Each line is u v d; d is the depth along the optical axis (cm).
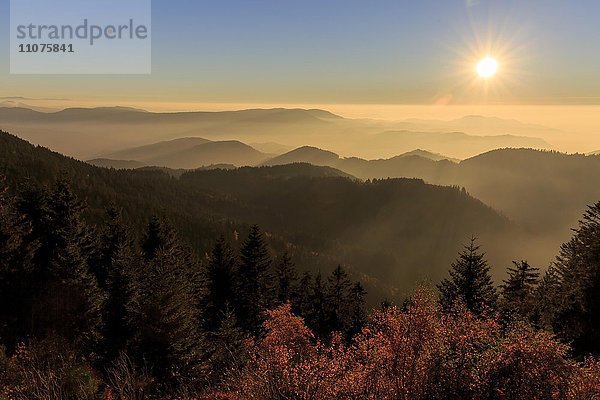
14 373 948
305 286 4938
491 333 888
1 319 1977
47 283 2402
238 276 4081
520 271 3406
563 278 2888
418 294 887
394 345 839
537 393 782
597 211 2723
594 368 858
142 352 1914
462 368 819
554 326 2139
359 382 813
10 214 2509
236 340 2331
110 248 3566
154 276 2539
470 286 2852
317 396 782
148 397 1033
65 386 936
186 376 1706
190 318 2366
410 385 801
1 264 2273
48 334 1789
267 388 796
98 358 1967
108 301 2389
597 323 1962
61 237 2978
